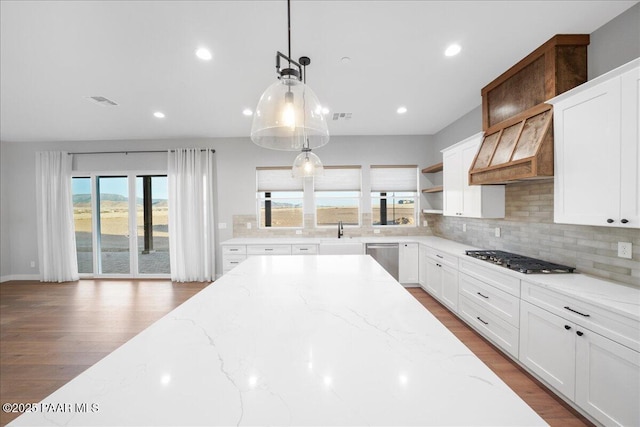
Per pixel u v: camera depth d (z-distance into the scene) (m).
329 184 5.04
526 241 2.78
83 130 4.46
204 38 2.11
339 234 4.82
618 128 1.60
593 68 2.09
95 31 2.02
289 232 5.02
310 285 1.71
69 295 4.22
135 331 3.04
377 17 1.89
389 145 4.97
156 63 2.46
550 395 1.93
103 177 5.19
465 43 2.21
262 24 1.95
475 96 3.26
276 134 1.59
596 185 1.74
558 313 1.81
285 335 1.04
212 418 0.62
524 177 2.20
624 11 1.86
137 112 3.67
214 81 2.80
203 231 4.92
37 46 2.19
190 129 4.47
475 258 2.82
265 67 2.53
